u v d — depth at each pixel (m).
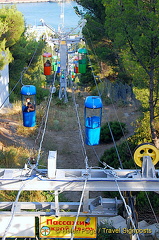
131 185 6.30
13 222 6.53
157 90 14.43
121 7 13.87
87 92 35.09
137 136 16.83
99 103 13.23
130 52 14.34
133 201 6.48
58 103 27.42
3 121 22.06
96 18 28.20
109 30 14.87
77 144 20.44
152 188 6.29
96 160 18.31
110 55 27.34
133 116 24.92
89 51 30.02
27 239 8.97
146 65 14.12
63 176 6.33
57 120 23.03
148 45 13.36
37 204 6.67
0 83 24.05
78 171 6.49
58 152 19.14
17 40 27.33
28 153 17.55
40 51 30.50
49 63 23.69
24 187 6.30
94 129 13.47
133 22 13.57
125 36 13.87
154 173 6.30
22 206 6.68
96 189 6.31
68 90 35.75
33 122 14.58
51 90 18.17
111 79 33.03
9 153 16.17
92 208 6.52
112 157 16.20
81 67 24.27
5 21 25.39
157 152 6.37
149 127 16.52
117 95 29.48
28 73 31.25
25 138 20.11
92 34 27.75
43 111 24.58
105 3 14.98
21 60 29.20
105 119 24.36
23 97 14.18
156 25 12.70
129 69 14.63
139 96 15.61
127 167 14.62
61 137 21.23
